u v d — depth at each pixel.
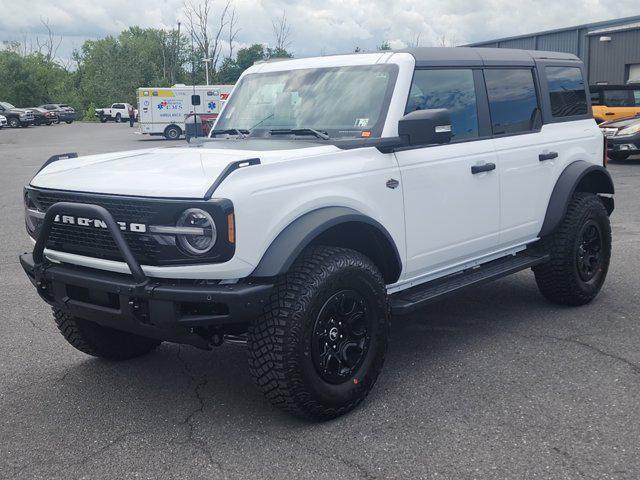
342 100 4.59
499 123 5.15
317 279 3.63
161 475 3.33
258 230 3.50
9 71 84.12
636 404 3.94
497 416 3.83
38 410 4.10
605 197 6.22
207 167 3.67
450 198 4.63
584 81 6.16
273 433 3.72
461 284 4.74
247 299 3.42
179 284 3.51
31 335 5.47
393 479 3.22
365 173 4.06
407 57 4.54
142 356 4.98
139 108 37.34
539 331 5.24
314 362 3.67
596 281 5.88
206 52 60.75
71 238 3.84
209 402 4.15
